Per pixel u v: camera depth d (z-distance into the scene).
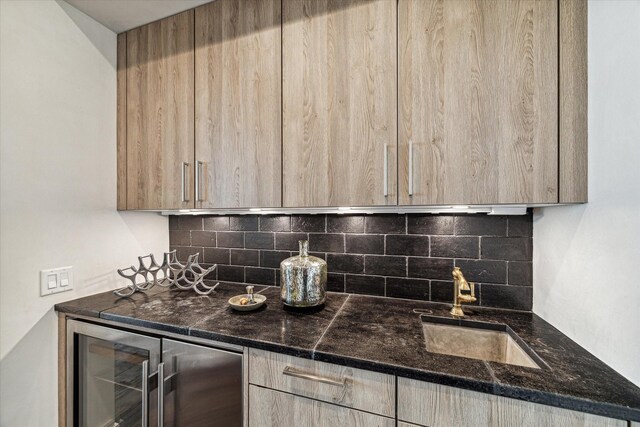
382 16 1.00
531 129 0.85
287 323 1.05
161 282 1.54
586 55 0.80
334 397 0.82
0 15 1.08
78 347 1.23
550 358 0.79
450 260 1.27
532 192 0.84
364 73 1.01
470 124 0.90
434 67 0.94
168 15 1.33
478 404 0.70
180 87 1.30
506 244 1.19
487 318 1.10
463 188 0.90
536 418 0.66
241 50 1.19
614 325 0.72
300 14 1.10
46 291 1.21
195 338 1.00
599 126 0.77
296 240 1.51
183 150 1.30
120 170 1.46
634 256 0.66
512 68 0.86
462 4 0.91
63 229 1.27
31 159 1.16
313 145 1.08
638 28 0.65
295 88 1.11
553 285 1.01
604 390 0.65
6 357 1.10
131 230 1.56
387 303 1.28
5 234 1.09
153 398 1.04
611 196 0.73
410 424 0.75
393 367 0.75
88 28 1.35
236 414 0.93
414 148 0.95
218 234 1.67
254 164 1.17
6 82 1.09
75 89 1.31
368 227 1.39
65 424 1.23
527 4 0.85
